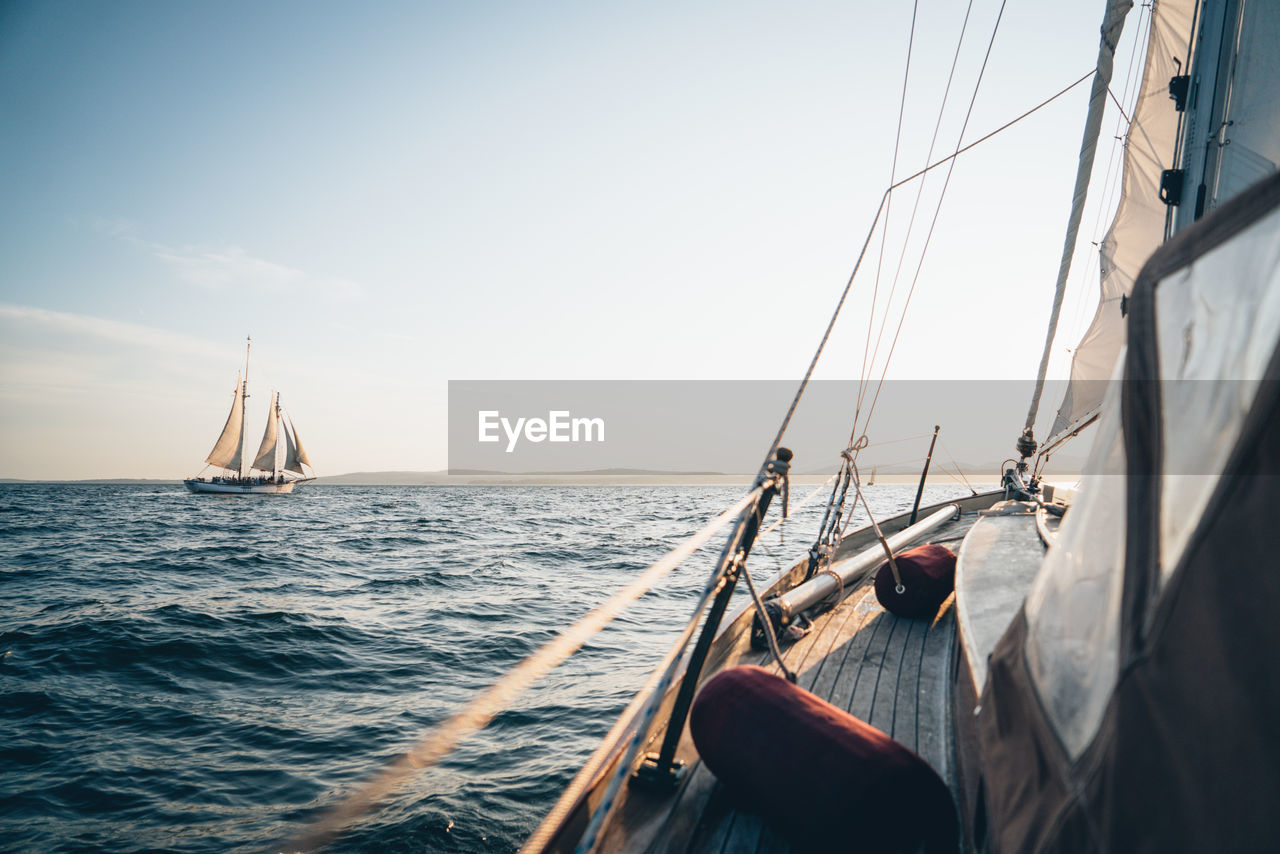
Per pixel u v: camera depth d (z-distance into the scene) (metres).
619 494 113.44
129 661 9.45
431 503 70.81
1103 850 1.26
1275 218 1.29
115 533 32.34
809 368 3.02
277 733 7.00
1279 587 1.14
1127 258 7.06
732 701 2.55
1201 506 1.30
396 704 7.88
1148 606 1.33
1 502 68.69
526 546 25.30
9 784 5.88
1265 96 3.19
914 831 2.12
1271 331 1.26
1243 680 1.15
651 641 10.57
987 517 6.32
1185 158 3.64
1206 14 3.54
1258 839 1.07
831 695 3.62
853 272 4.01
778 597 4.47
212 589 15.60
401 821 5.25
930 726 3.30
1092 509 1.66
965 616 3.44
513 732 6.94
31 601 14.16
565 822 2.36
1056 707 1.60
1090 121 6.80
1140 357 1.46
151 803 5.59
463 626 11.73
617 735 2.63
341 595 14.79
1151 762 1.24
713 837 2.52
